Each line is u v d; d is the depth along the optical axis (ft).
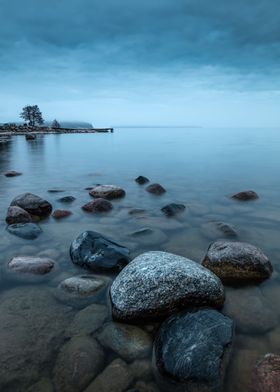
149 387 9.98
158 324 12.72
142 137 210.38
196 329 11.30
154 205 33.17
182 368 10.11
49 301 14.30
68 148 111.86
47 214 28.71
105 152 98.63
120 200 35.32
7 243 21.20
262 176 54.29
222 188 43.80
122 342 11.66
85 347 11.30
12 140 150.10
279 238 22.99
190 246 21.24
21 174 55.01
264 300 14.60
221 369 10.27
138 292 12.90
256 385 9.80
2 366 10.65
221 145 132.16
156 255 14.98
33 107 267.59
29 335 12.04
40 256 19.07
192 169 62.39
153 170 61.05
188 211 30.40
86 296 14.61
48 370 10.54
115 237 22.56
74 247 18.58
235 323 12.91
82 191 40.45
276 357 10.63
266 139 184.34
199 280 13.32
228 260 16.52
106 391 9.78
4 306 13.82
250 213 30.19
